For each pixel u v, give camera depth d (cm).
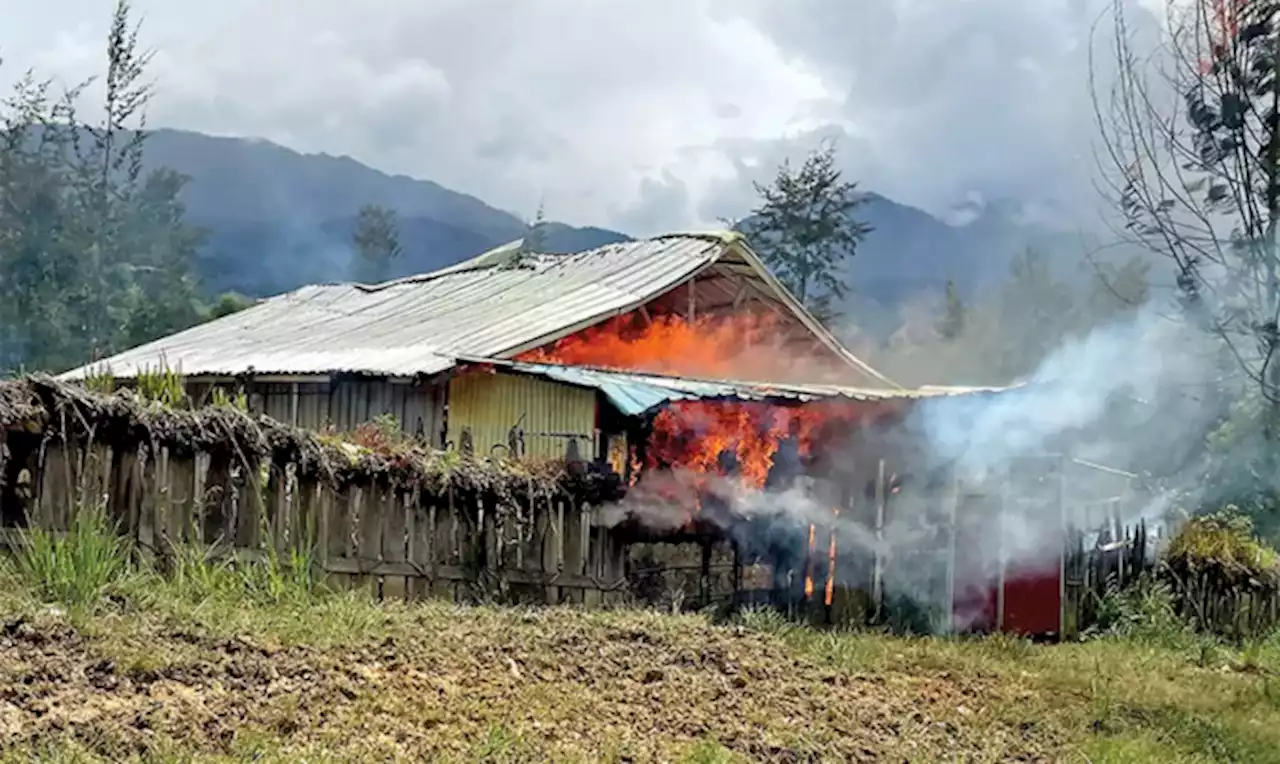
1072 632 1380
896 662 979
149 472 834
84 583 712
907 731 748
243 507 880
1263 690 1058
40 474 791
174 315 4022
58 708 546
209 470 864
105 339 3906
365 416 1669
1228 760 805
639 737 648
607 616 946
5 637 616
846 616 1278
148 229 5094
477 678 710
